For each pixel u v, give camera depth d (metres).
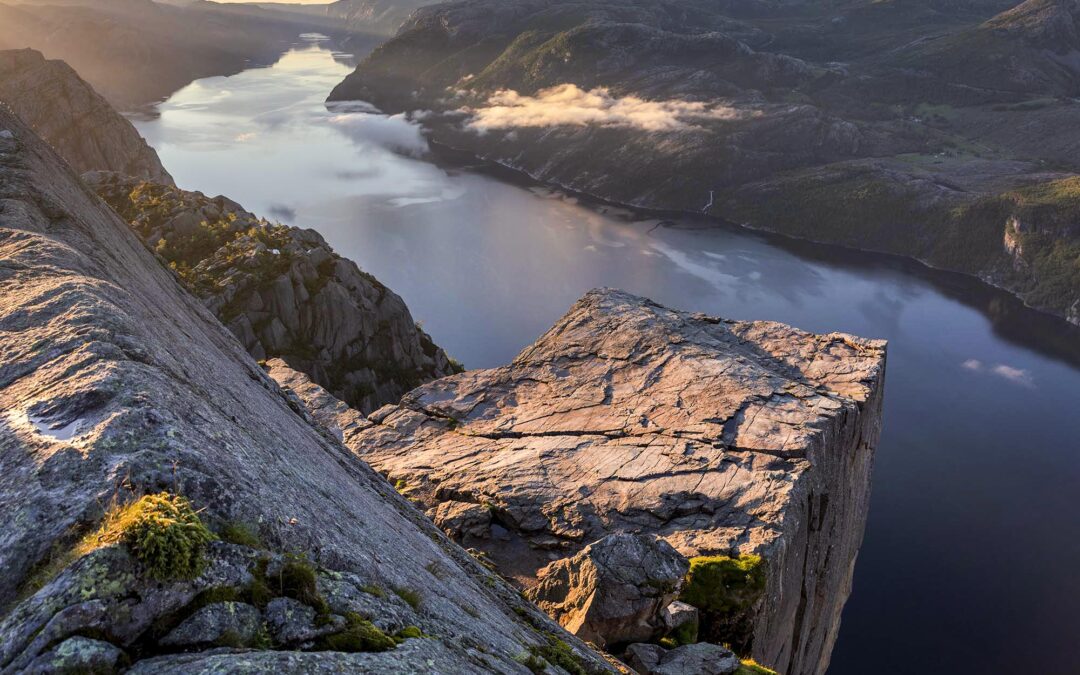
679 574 28.64
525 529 36.88
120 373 8.88
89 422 7.96
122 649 6.12
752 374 49.09
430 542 17.39
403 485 41.31
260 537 7.81
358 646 7.50
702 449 41.91
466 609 12.76
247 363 22.20
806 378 50.16
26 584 6.36
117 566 6.34
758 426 43.34
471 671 8.91
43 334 10.09
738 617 31.02
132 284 17.83
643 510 37.34
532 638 15.63
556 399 49.75
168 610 6.52
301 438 15.87
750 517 36.12
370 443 47.06
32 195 21.77
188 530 6.78
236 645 6.61
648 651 25.94
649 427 44.78
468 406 50.53
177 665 6.12
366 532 11.48
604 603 27.19
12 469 7.33
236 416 11.27
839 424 44.41
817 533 41.97
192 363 12.65
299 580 7.61
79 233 20.50
